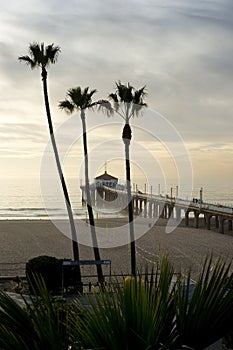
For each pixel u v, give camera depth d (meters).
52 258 14.91
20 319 2.72
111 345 2.58
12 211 70.75
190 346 2.66
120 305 2.65
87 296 3.01
